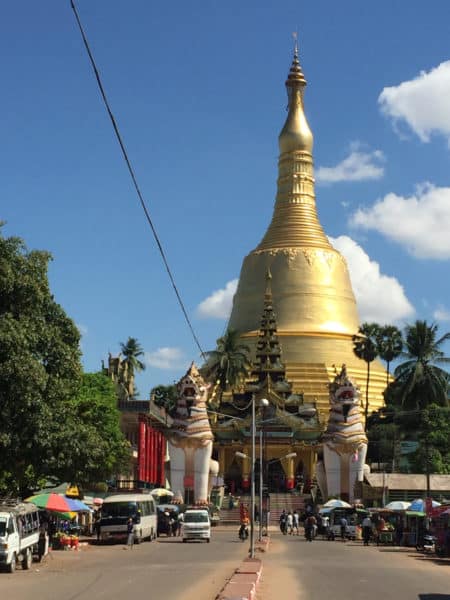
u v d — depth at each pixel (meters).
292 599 29.17
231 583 30.42
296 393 122.50
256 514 95.19
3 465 48.19
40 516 54.09
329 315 133.25
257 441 115.25
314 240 138.75
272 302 134.25
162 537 76.69
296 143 142.75
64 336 50.53
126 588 31.97
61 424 48.88
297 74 143.88
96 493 84.12
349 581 36.25
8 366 44.34
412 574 40.75
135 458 108.81
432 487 92.31
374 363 133.88
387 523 75.75
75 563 44.91
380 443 113.88
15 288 47.25
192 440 101.56
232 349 122.06
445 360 113.88
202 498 101.25
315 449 115.38
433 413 106.25
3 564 38.19
